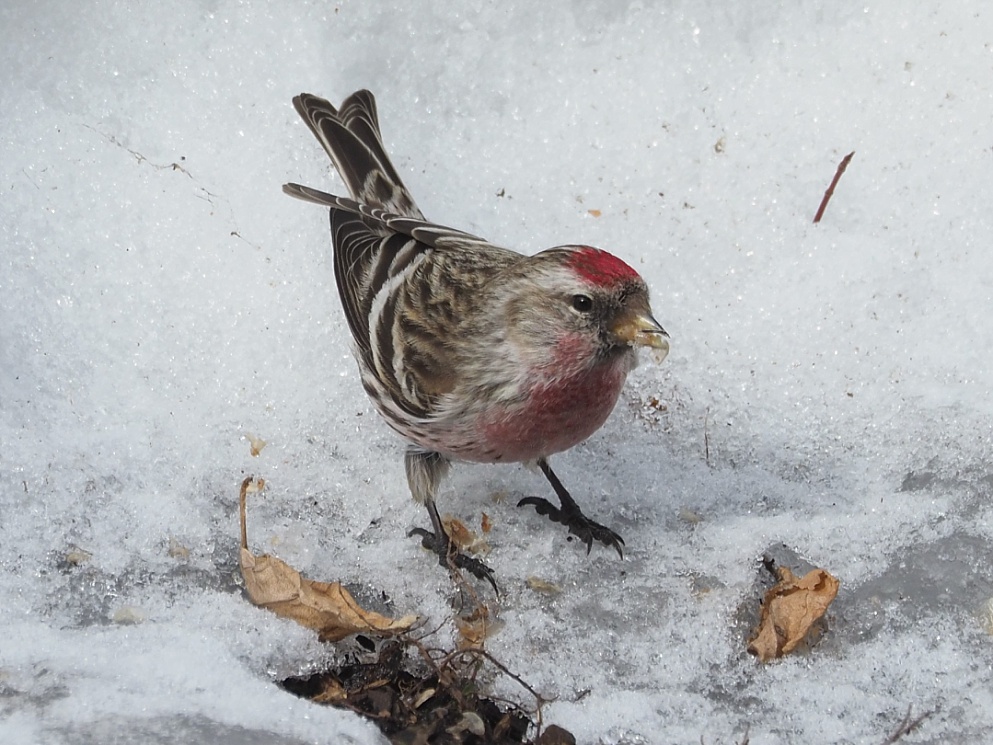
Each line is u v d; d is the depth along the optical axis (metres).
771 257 6.99
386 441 6.62
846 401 6.60
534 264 5.90
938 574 5.84
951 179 7.06
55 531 6.09
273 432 6.59
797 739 5.25
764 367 6.73
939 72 7.31
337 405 6.71
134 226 7.04
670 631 5.71
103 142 7.21
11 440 6.40
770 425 6.63
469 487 6.57
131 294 6.88
